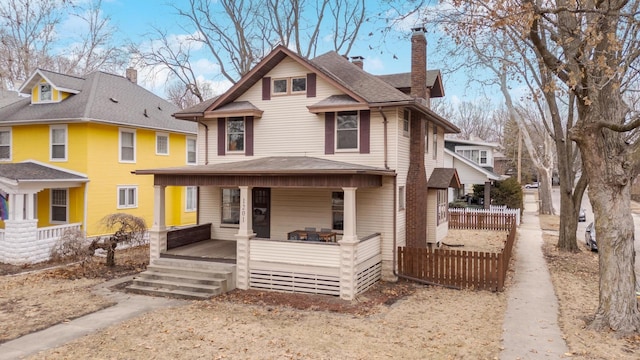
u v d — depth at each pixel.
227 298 13.12
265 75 17.30
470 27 11.76
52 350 8.91
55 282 14.81
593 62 9.95
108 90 23.84
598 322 10.23
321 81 16.50
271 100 17.19
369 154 15.78
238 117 17.77
